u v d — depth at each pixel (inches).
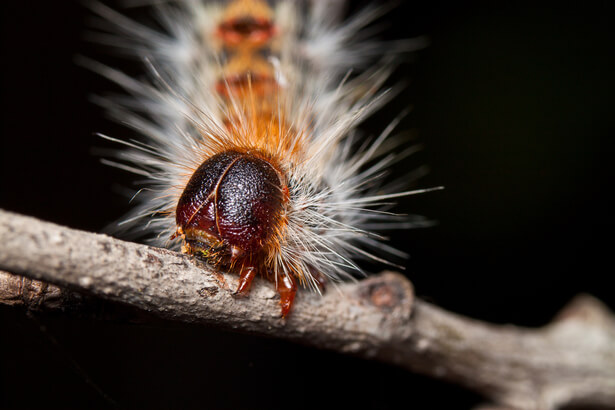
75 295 2.7
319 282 2.9
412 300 3.0
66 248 2.6
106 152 4.2
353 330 3.0
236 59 3.5
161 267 2.7
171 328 2.8
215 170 2.8
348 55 4.2
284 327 2.9
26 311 2.7
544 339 3.4
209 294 2.7
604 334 3.4
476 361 3.2
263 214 2.8
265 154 2.9
